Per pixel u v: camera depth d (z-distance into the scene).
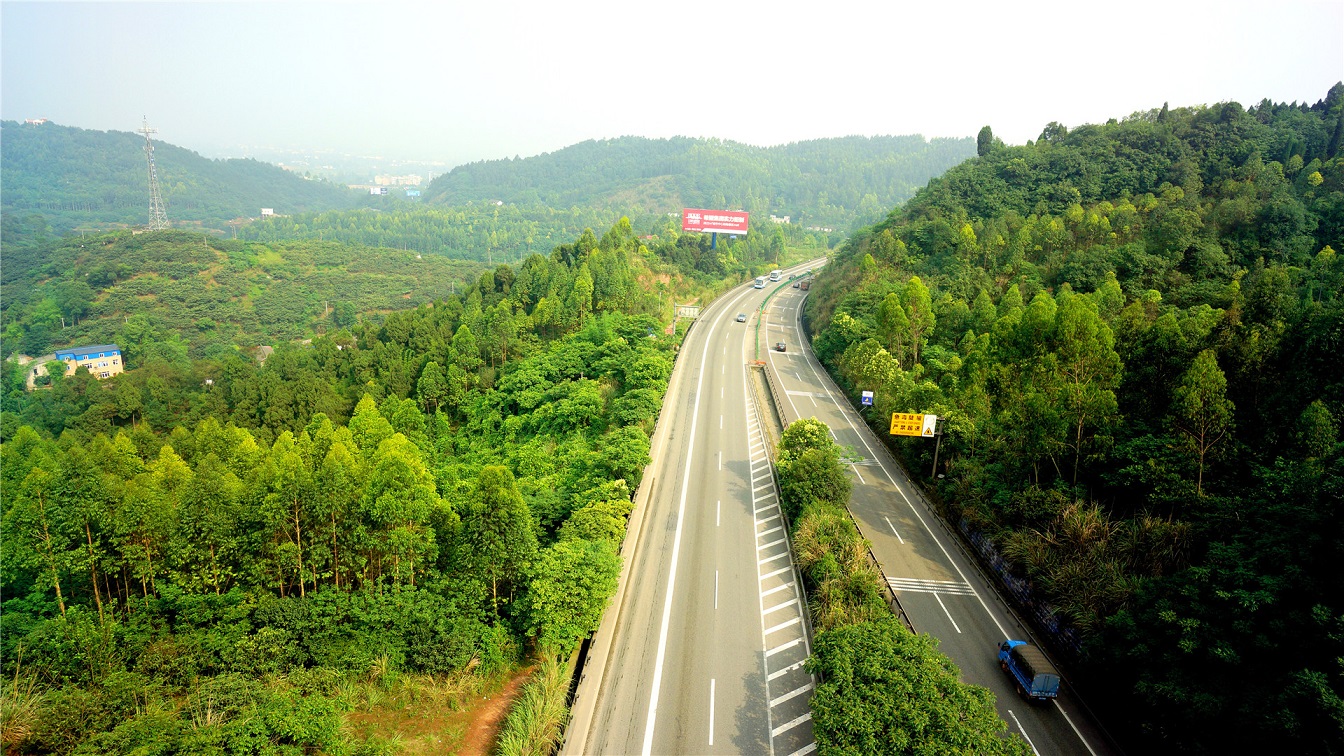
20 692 29.02
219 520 36.53
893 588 41.16
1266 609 25.34
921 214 112.44
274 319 187.12
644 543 45.16
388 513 37.47
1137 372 43.75
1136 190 103.00
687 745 28.72
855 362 74.06
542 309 91.94
